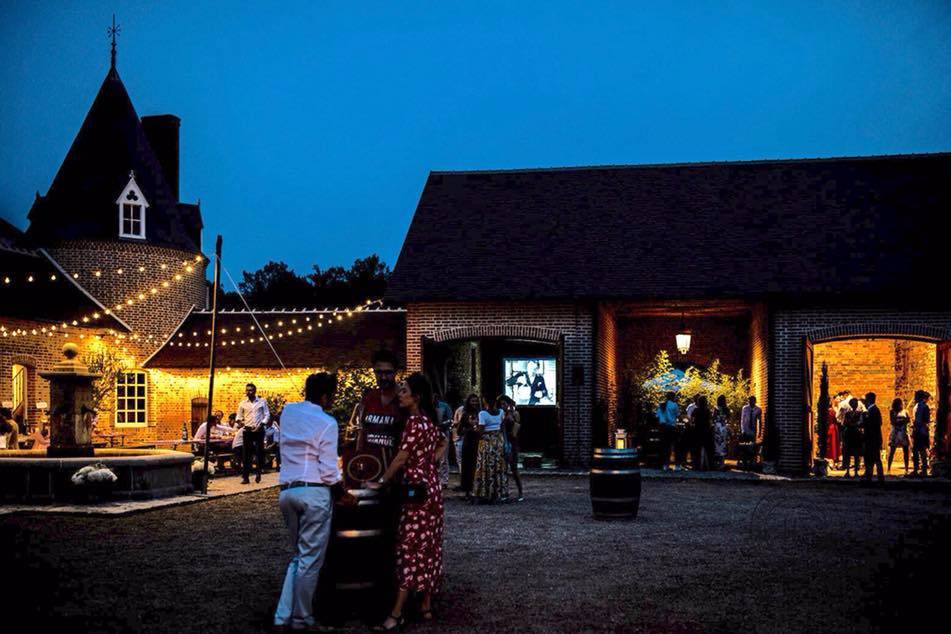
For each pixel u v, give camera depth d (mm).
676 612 6676
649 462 21391
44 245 28359
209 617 6488
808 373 20203
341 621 6422
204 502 13641
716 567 8438
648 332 26906
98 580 7734
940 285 19594
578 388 21234
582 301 21328
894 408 20469
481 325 21672
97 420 25844
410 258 22625
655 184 24359
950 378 19266
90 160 29609
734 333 26531
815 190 23188
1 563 8477
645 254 21922
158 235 29578
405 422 6711
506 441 14391
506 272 21844
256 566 8406
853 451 18344
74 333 25719
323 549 6262
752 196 23359
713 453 20578
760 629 6215
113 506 12438
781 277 20531
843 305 20219
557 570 8289
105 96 30516
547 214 23719
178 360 27766
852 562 8719
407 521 6387
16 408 23547
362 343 27625
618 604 6934
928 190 22516
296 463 6277
